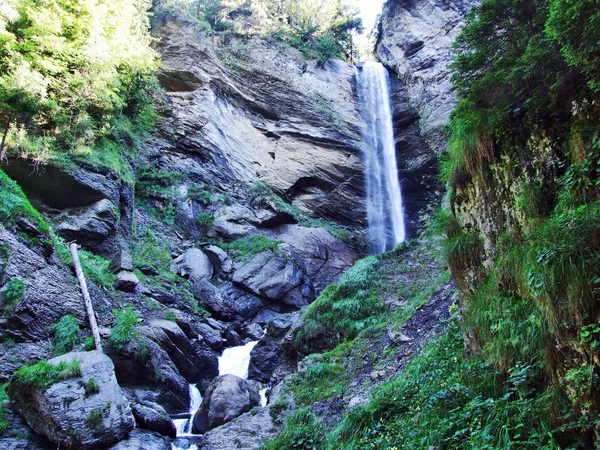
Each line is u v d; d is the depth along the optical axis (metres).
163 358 10.73
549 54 4.30
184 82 23.69
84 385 7.71
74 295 10.48
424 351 7.89
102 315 11.02
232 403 9.62
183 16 25.38
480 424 4.41
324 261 20.22
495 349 4.73
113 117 17.25
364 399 7.83
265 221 20.67
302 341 11.79
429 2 26.92
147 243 16.56
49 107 13.21
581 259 3.46
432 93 24.14
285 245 19.34
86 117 14.66
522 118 4.99
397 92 26.38
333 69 28.34
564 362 3.71
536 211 4.59
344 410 7.94
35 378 7.56
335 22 34.97
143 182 19.36
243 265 17.31
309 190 24.72
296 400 9.21
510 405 4.29
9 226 9.77
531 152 4.82
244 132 24.31
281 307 16.75
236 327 14.77
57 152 13.63
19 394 7.69
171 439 8.52
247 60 25.98
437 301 9.66
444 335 7.74
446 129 6.57
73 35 15.06
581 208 3.68
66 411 7.28
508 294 4.83
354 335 11.20
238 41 26.52
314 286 18.61
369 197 25.31
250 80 25.59
